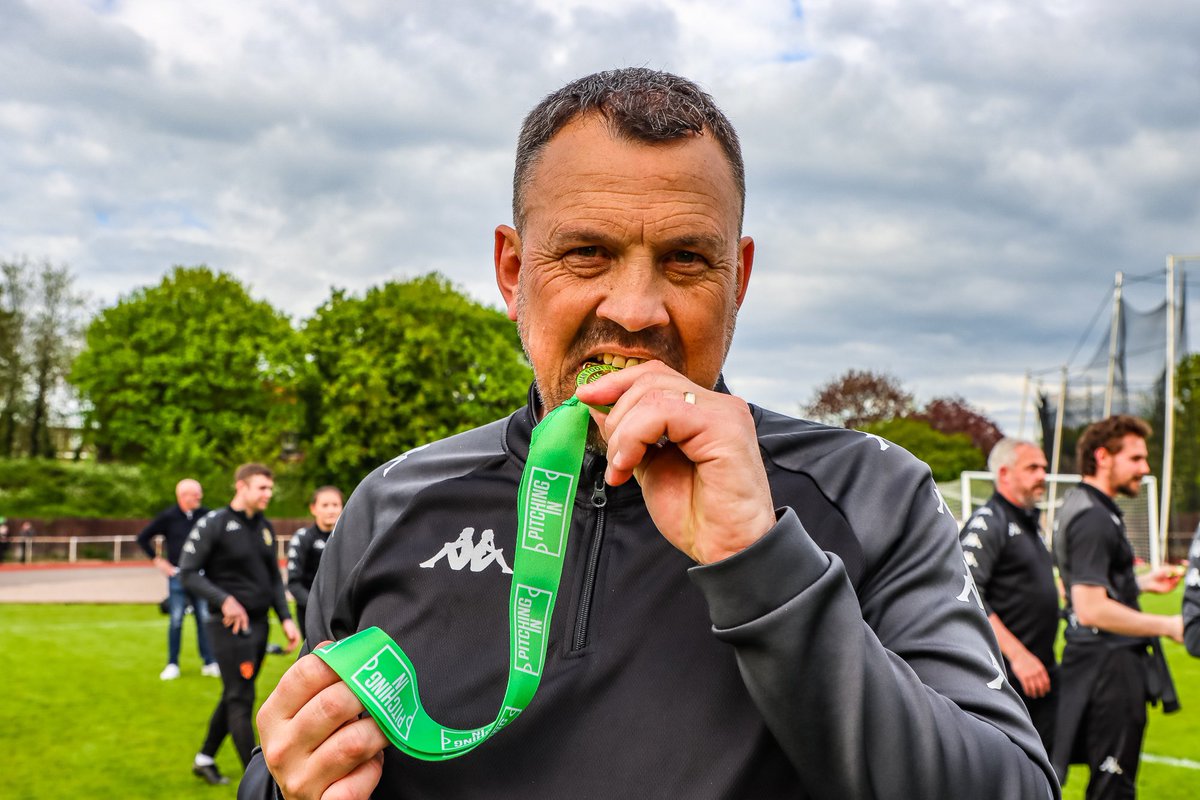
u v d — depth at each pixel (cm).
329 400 4047
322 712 100
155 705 874
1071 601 508
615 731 112
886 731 94
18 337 4616
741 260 143
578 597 121
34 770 654
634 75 123
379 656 103
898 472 130
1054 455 2275
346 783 102
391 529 137
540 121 122
